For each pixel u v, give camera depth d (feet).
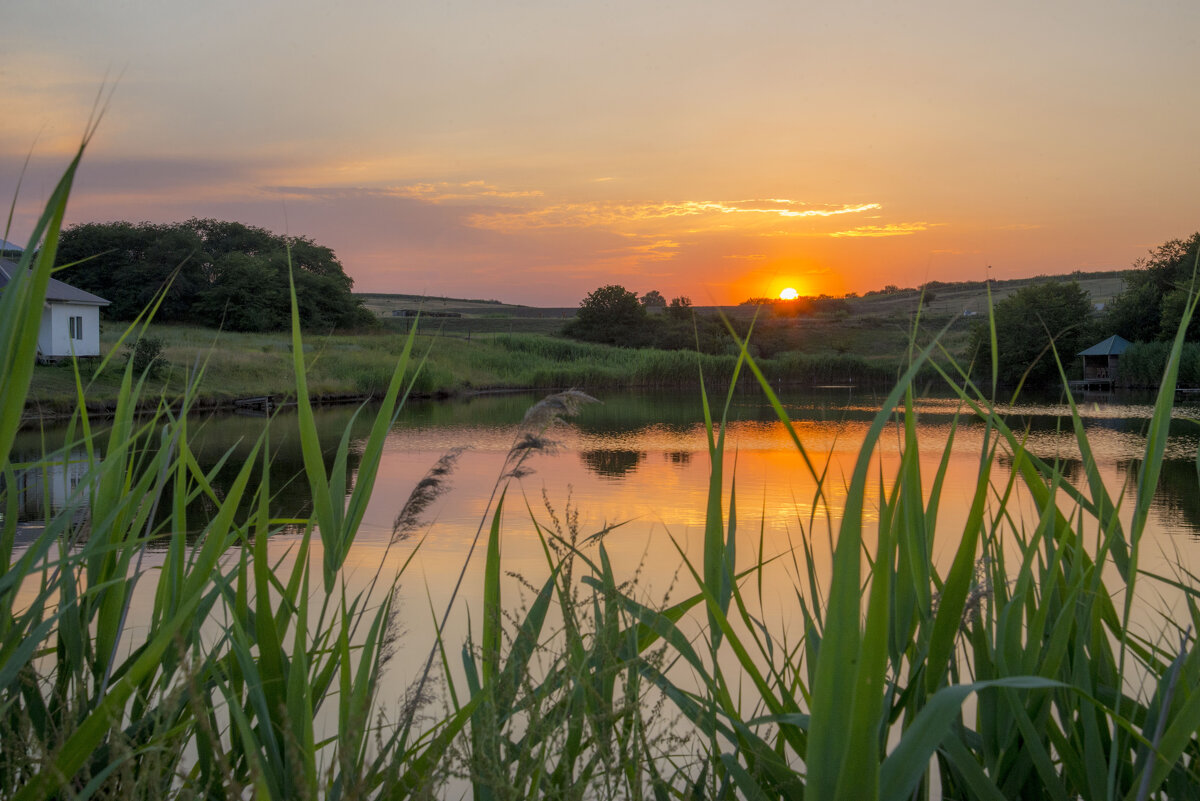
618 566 19.67
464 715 4.54
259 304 175.73
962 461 46.65
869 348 183.52
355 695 4.16
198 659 5.10
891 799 2.78
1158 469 4.49
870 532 13.61
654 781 4.90
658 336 221.46
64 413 66.03
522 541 25.02
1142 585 12.65
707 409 5.19
